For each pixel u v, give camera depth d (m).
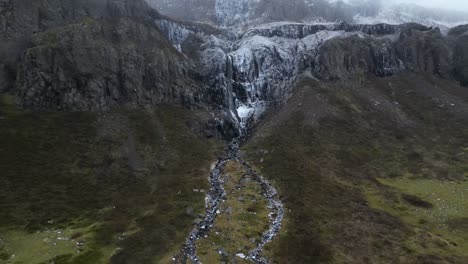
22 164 116.19
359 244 90.69
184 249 86.31
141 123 160.88
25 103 146.50
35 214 97.19
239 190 124.06
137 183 123.81
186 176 132.25
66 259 78.12
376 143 165.50
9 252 81.00
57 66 157.38
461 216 107.75
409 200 118.81
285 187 124.56
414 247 89.38
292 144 161.25
